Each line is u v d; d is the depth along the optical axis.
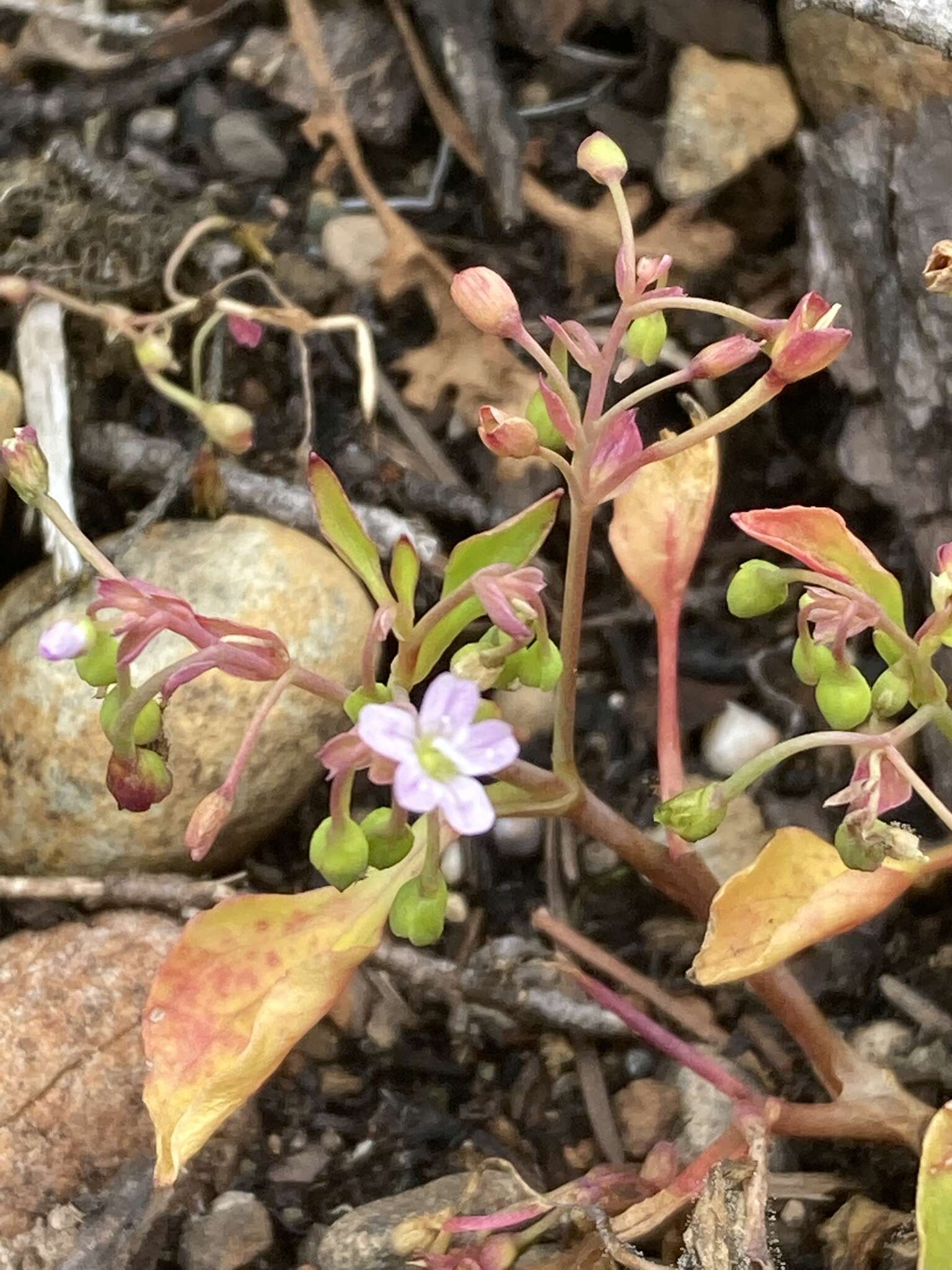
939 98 0.13
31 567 0.13
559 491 0.09
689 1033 0.12
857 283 0.13
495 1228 0.10
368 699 0.08
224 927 0.09
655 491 0.11
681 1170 0.11
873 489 0.12
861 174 0.13
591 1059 0.12
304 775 0.12
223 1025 0.09
